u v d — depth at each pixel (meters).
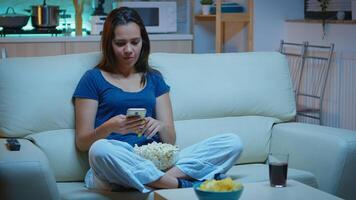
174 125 3.04
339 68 4.71
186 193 2.21
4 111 2.82
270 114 3.27
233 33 5.57
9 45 4.74
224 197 1.97
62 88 2.89
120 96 2.84
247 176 2.76
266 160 3.17
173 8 5.34
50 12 5.02
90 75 2.87
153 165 2.52
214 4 5.41
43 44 4.82
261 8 5.32
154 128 2.79
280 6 5.38
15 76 2.87
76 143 2.79
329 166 2.79
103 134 2.69
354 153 2.76
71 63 2.97
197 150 2.73
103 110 2.83
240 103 3.20
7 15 4.95
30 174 2.35
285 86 3.34
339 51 4.71
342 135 2.81
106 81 2.87
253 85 3.25
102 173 2.52
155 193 2.26
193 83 3.15
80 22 5.08
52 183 2.41
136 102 2.85
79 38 4.89
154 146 2.62
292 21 5.29
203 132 3.05
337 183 2.76
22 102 2.83
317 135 2.88
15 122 2.80
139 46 2.90
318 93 4.92
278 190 2.27
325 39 4.90
